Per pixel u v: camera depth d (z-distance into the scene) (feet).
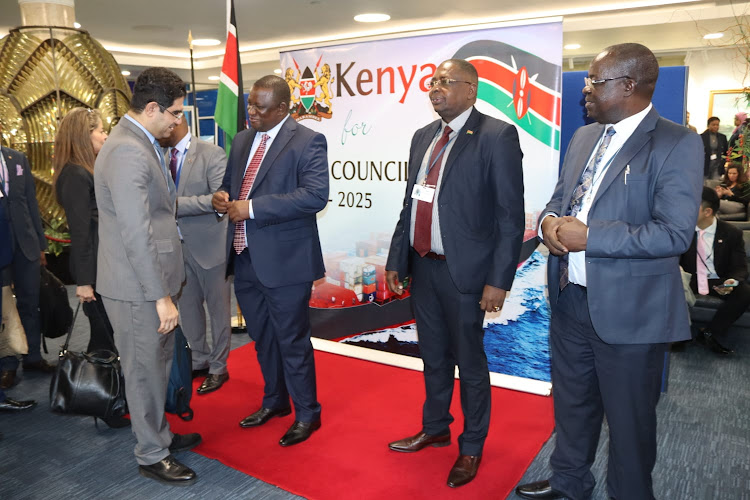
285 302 7.89
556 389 6.63
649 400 5.75
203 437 8.50
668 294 5.51
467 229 6.83
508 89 9.55
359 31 25.80
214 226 9.86
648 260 5.48
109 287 6.79
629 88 5.35
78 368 7.69
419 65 10.21
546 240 5.65
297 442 8.24
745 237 15.21
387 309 11.31
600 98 5.47
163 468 7.30
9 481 7.45
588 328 6.01
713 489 7.13
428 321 7.54
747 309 12.60
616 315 5.54
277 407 9.05
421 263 7.41
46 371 11.22
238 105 11.84
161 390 7.22
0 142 10.15
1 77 18.78
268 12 21.57
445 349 7.64
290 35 26.48
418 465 7.64
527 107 9.44
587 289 5.61
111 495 7.11
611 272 5.52
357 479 7.31
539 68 9.26
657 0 20.24
